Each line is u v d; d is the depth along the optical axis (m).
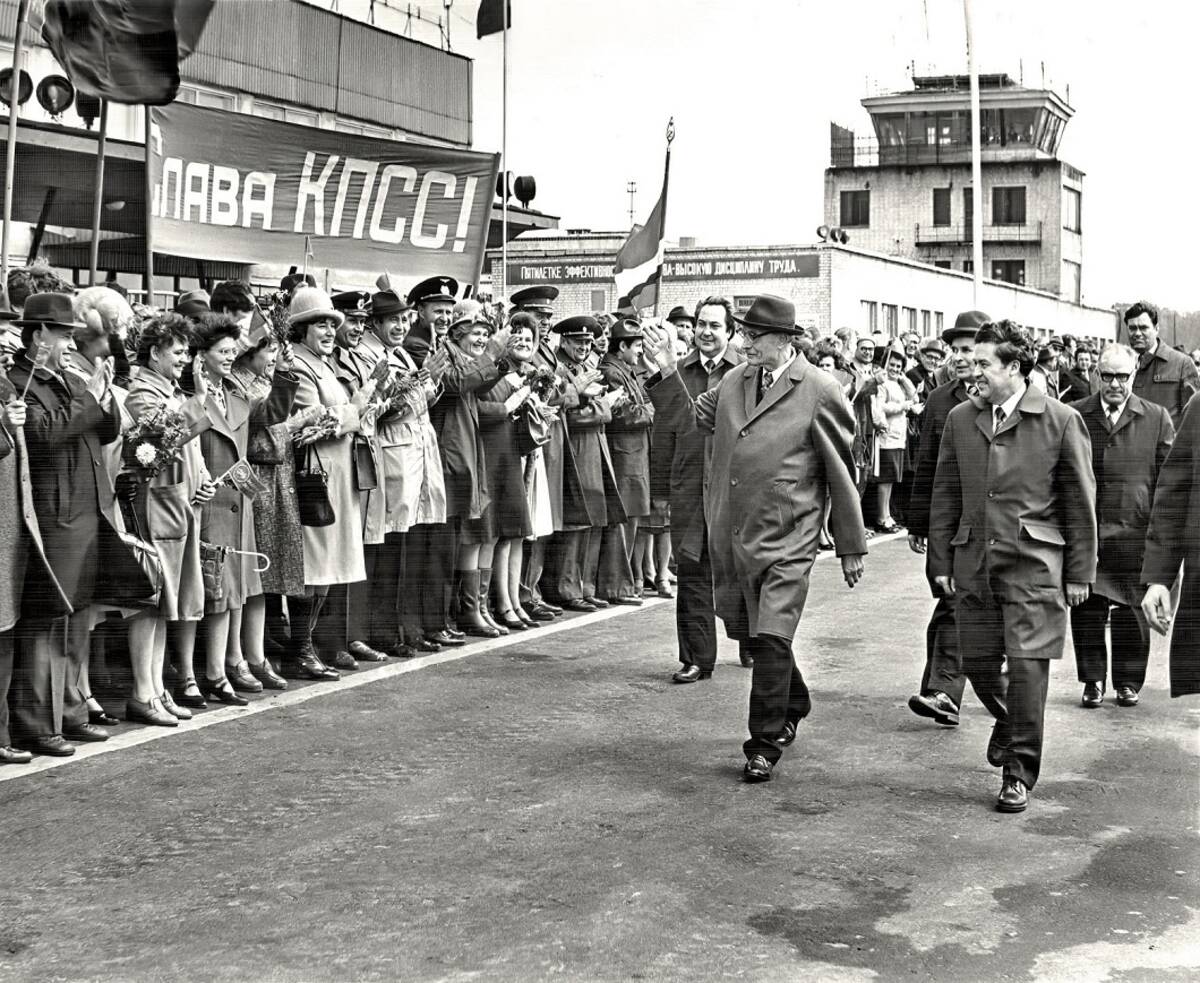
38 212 13.09
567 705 8.48
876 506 18.88
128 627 7.92
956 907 5.27
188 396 8.26
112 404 7.48
